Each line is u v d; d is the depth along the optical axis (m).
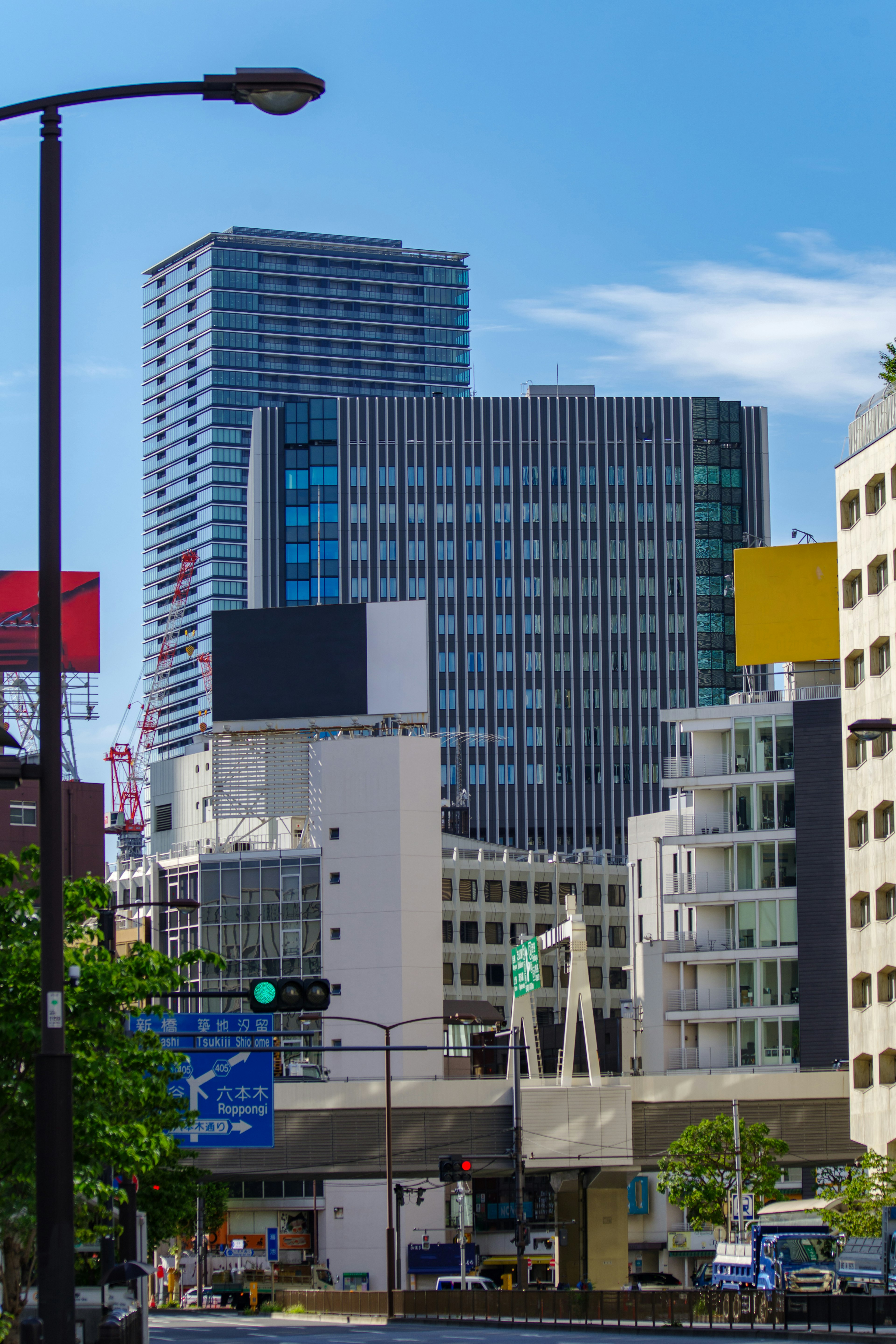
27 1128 43.75
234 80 23.45
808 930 135.12
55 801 23.56
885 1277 67.56
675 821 164.12
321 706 168.50
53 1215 22.64
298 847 172.75
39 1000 43.66
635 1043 150.12
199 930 167.62
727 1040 136.75
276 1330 79.44
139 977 47.06
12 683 150.75
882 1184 84.44
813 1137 119.81
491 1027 179.62
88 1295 41.16
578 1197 145.12
